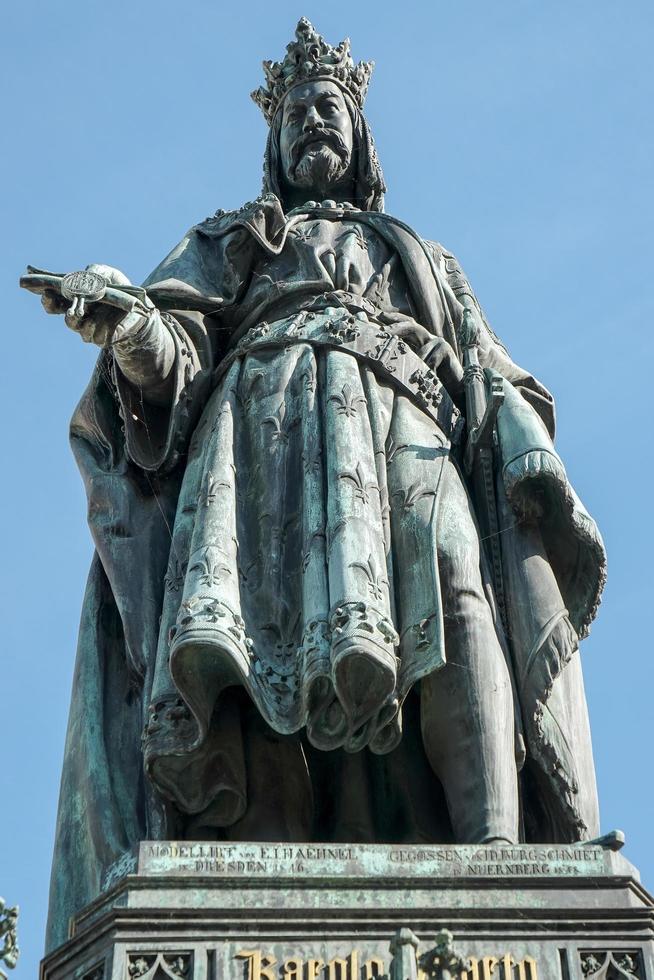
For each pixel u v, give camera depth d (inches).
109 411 665.0
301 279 676.1
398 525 597.9
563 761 581.0
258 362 644.7
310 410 620.1
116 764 596.4
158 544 629.6
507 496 610.9
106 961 496.4
